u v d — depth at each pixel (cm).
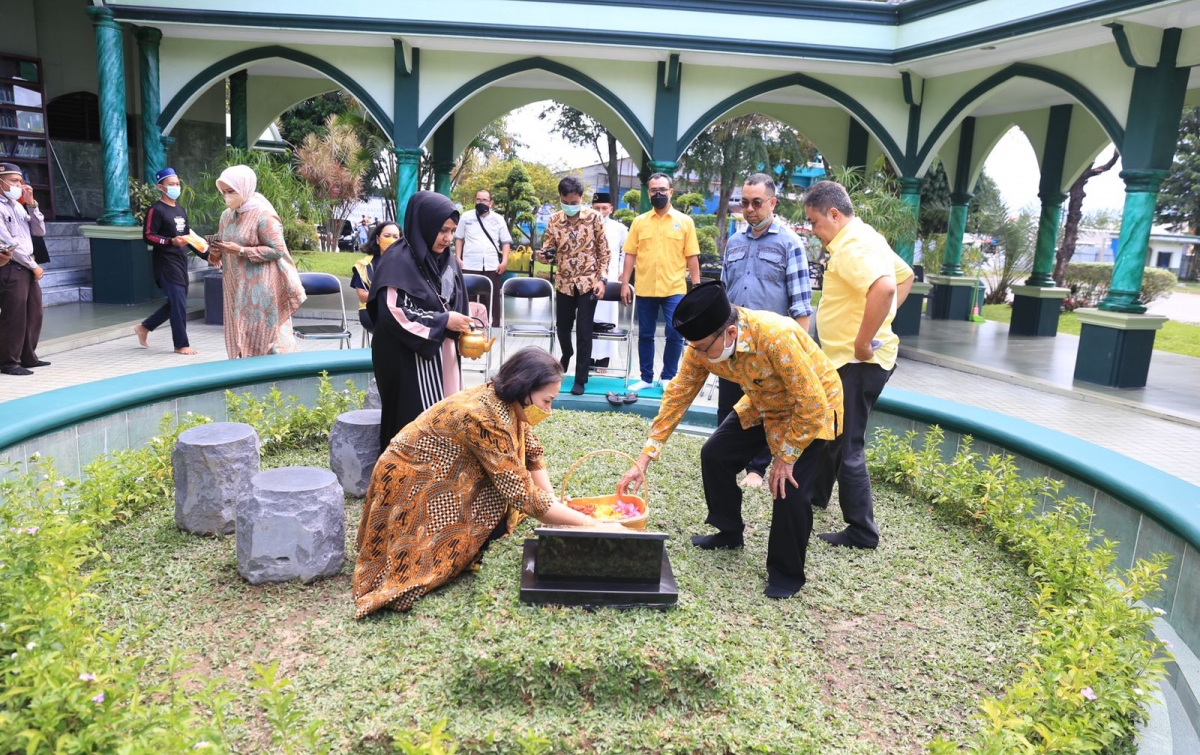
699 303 300
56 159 1380
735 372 321
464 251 949
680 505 438
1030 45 927
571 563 292
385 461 312
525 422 320
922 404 523
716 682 263
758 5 1042
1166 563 309
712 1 1035
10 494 324
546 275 1795
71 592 256
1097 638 267
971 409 515
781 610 334
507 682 256
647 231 636
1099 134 1267
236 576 337
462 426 303
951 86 1094
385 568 314
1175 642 320
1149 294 1922
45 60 1348
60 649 232
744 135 2019
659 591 293
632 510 356
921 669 299
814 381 310
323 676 268
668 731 248
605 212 785
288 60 1109
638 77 1123
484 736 241
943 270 1553
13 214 708
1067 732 232
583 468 479
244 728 242
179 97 1105
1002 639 320
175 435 433
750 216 488
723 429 373
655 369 851
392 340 380
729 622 319
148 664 271
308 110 2600
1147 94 867
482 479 321
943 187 1992
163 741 201
